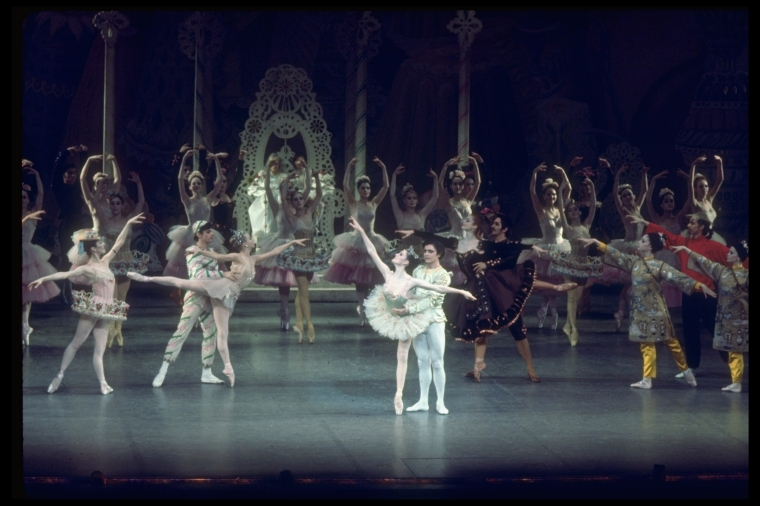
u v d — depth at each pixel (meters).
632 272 10.90
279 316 16.56
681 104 20.70
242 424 9.04
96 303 10.05
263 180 17.31
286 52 19.84
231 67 19.75
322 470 7.60
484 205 16.77
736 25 20.39
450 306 11.11
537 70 20.50
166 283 10.44
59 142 19.72
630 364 12.41
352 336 14.45
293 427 8.95
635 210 16.23
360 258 15.23
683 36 20.58
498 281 11.01
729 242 11.95
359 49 18.50
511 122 20.44
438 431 8.88
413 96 20.09
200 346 13.31
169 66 19.98
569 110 20.59
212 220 17.20
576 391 10.70
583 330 15.39
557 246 14.66
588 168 15.61
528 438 8.67
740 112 20.56
